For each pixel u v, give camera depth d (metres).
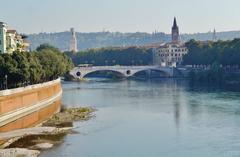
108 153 114.50
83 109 192.38
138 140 129.00
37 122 157.50
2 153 111.38
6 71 177.88
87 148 119.19
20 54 184.75
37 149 117.56
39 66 198.88
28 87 169.88
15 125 149.25
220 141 126.12
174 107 199.88
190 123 155.62
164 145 122.50
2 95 141.62
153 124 155.38
